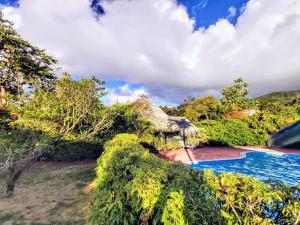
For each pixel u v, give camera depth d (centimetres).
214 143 3322
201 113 5522
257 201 416
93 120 1464
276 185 442
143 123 2614
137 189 498
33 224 806
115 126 2064
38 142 1075
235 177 475
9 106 1220
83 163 1911
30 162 1151
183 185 474
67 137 1235
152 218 470
